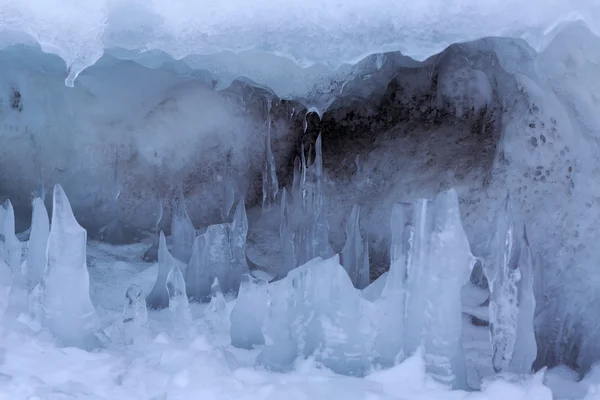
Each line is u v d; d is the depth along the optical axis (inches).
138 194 209.2
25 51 166.9
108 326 136.9
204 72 163.3
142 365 111.8
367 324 113.3
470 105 185.6
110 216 208.8
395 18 113.3
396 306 113.2
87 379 106.7
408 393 103.6
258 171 216.2
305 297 116.3
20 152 205.3
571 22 105.5
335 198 202.1
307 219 176.1
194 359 111.0
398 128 202.5
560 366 119.8
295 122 215.5
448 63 187.5
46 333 121.3
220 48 120.2
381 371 109.2
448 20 111.0
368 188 198.8
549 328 123.0
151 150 206.5
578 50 114.9
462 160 179.3
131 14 118.8
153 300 153.8
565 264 130.1
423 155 189.5
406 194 183.9
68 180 207.2
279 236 205.6
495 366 115.5
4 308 133.0
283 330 114.8
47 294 122.5
